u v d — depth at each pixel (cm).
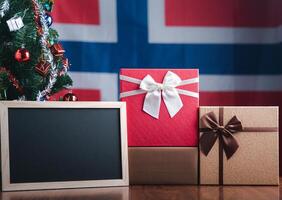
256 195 166
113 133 177
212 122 177
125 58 227
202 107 178
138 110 179
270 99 231
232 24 230
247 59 230
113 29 227
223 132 177
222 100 230
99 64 226
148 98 178
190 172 178
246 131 177
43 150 173
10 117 172
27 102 173
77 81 225
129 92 179
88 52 226
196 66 229
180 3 229
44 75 183
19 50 177
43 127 174
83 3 225
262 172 177
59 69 192
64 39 224
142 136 178
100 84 226
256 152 177
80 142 175
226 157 177
